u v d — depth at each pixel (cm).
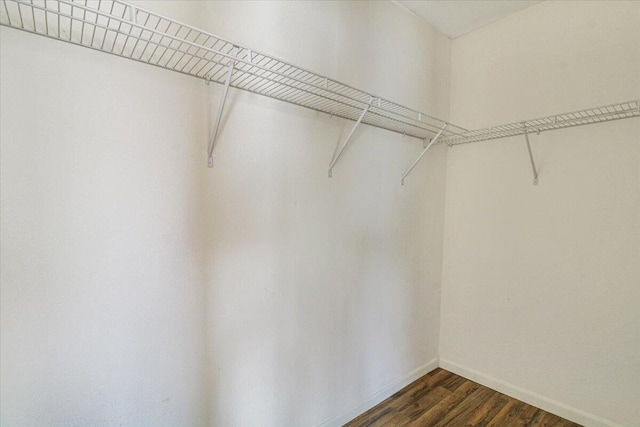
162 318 112
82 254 97
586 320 178
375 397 196
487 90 218
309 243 156
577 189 179
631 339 163
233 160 127
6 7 76
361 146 179
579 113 168
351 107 158
